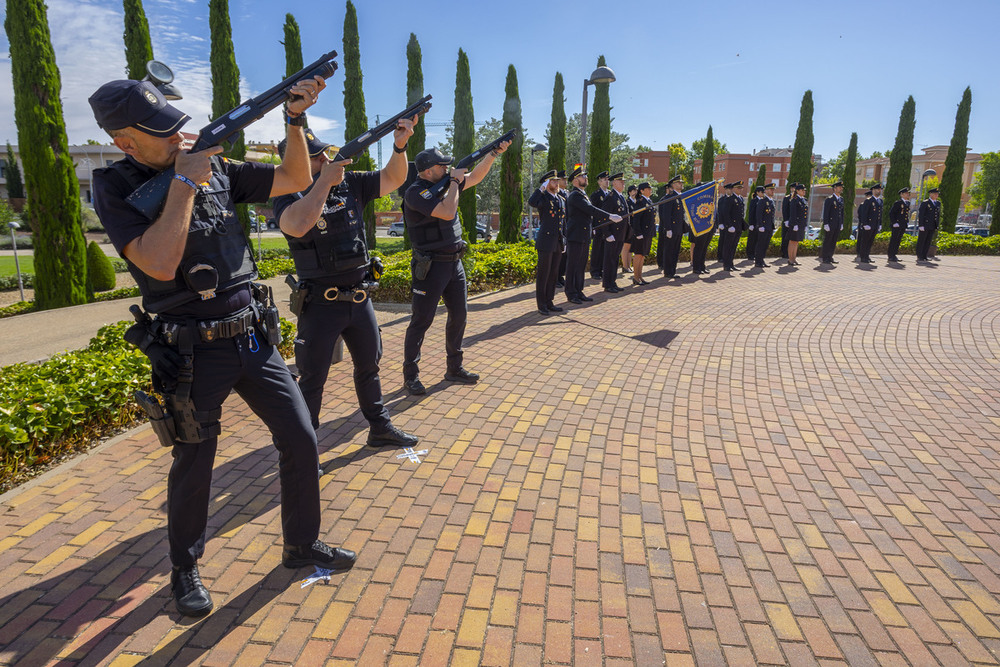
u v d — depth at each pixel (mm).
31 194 13180
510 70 22312
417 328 5004
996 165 64250
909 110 25109
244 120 2133
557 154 23375
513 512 3295
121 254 2113
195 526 2488
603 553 2934
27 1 12508
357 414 4676
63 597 2555
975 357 6586
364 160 23797
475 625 2428
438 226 4820
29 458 3750
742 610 2551
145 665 2189
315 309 3602
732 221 13242
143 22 15984
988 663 2270
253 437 4246
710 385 5559
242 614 2467
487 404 4949
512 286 11234
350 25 22828
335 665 2205
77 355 5035
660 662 2254
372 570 2775
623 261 13219
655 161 81312
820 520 3285
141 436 4270
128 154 2127
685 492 3562
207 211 2236
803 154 25766
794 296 10242
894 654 2312
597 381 5598
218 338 2285
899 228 15703
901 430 4578
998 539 3127
